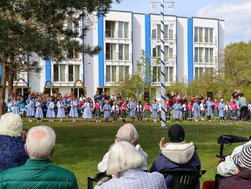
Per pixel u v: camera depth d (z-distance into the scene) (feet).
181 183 20.40
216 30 244.01
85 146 55.83
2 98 69.72
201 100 128.16
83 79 204.44
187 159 20.68
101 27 210.59
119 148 14.82
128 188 14.42
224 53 207.31
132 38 218.59
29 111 108.88
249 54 207.51
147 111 120.47
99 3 61.98
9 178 15.01
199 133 75.51
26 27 51.26
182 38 234.17
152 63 109.50
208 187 21.75
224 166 19.65
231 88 193.98
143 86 184.44
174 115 123.85
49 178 15.11
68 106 128.26
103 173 20.18
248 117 117.80
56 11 55.62
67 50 62.28
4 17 50.60
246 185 16.84
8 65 62.44
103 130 80.23
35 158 15.23
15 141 19.03
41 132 15.37
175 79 229.25
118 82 193.26
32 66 63.00
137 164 14.73
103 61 210.38
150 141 61.57
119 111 123.03
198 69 238.68
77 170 39.45
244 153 17.12
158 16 220.84
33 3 52.65
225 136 21.54
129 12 217.36
